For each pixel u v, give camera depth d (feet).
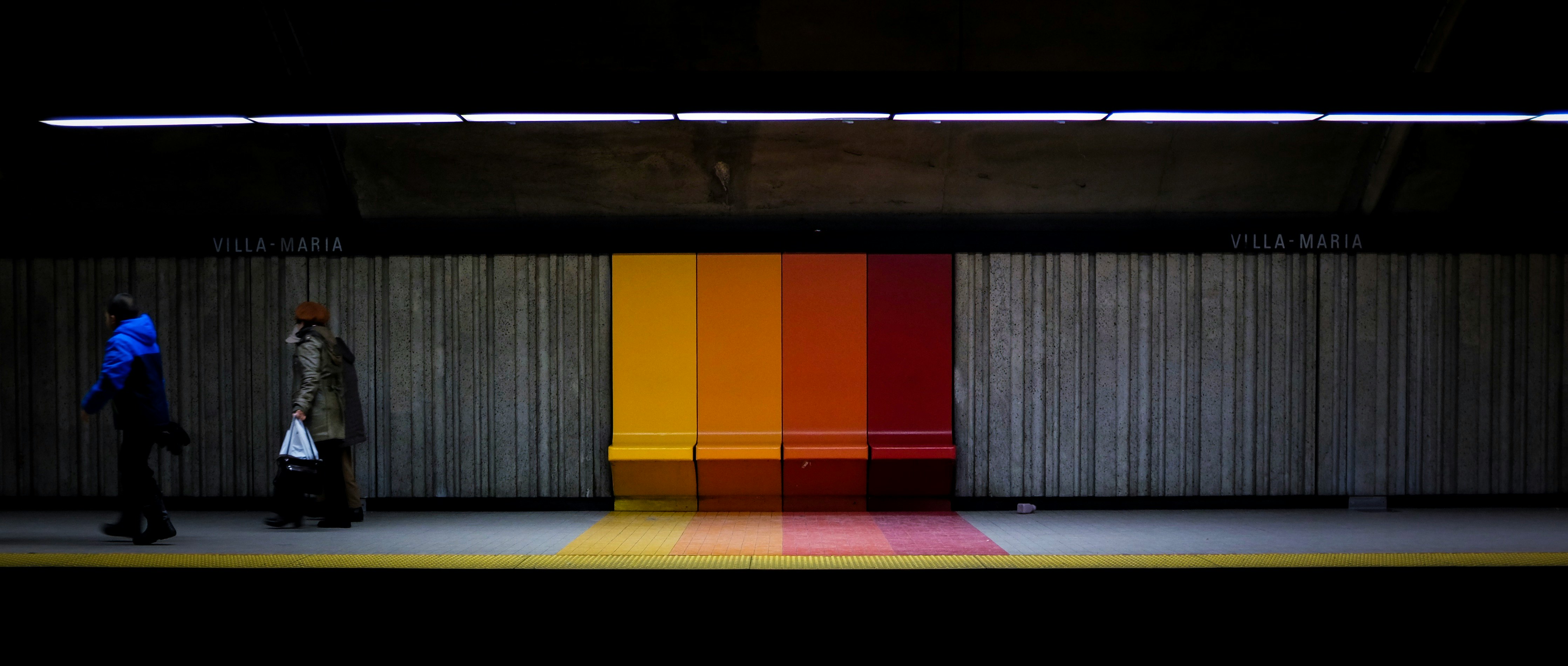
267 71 26.66
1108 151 28.66
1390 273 29.30
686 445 28.63
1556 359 29.25
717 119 22.88
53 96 21.89
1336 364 29.17
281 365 28.89
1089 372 29.22
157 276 28.94
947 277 29.14
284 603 19.30
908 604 19.17
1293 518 27.02
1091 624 18.71
